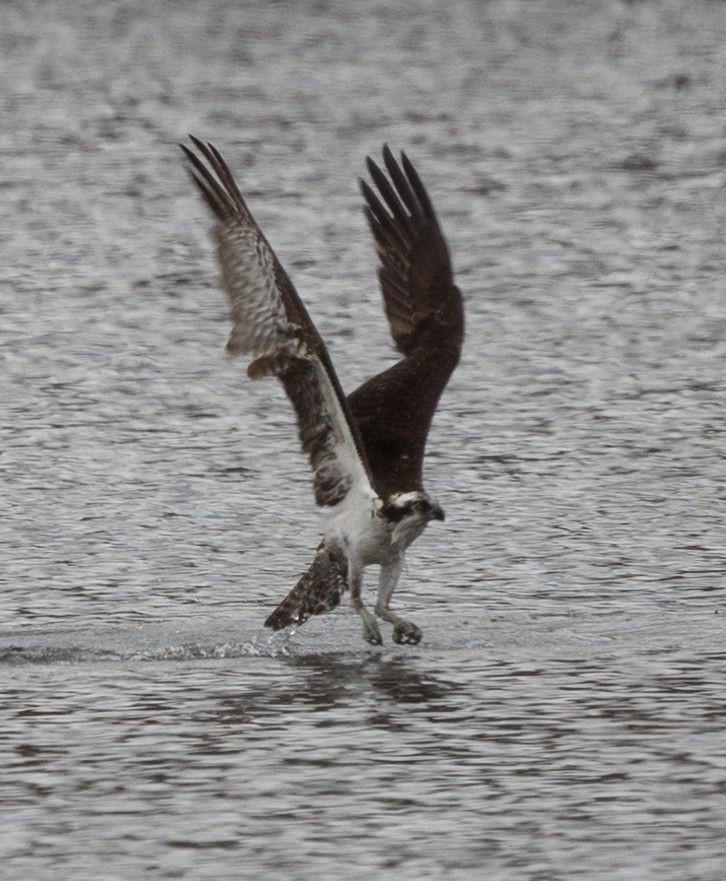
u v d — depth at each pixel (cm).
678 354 2339
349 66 5450
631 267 2848
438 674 1293
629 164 3753
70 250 2973
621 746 1135
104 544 1639
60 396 2152
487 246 3022
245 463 1898
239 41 5978
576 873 957
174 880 951
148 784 1082
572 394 2161
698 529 1670
